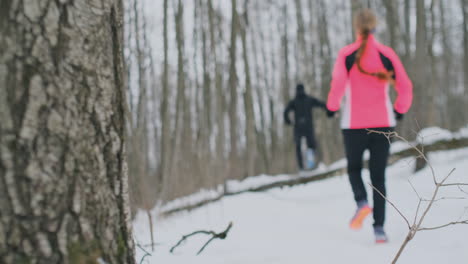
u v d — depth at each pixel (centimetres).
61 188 130
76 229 132
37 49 127
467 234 264
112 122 148
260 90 1744
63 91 132
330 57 1642
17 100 124
